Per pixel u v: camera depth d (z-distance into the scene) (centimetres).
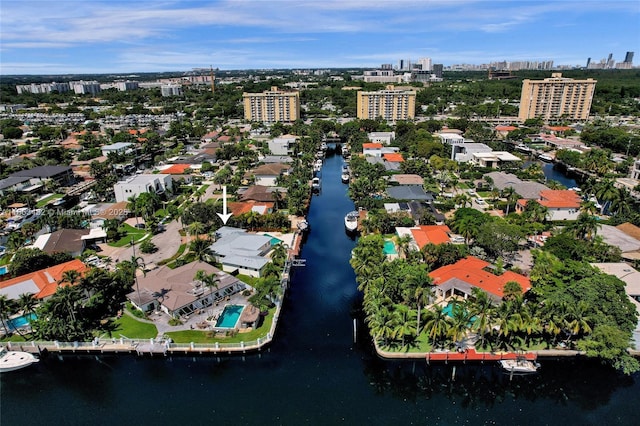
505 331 6975
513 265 10394
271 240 11938
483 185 17038
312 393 7081
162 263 10844
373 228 12294
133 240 12356
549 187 16212
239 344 7750
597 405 6800
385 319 7275
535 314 7256
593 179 15350
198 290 9069
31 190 16725
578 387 7119
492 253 10756
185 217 12719
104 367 7688
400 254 10800
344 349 8031
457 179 17575
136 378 7425
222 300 9194
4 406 6888
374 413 6719
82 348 7775
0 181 16675
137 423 6519
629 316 7194
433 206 14488
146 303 8694
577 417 6606
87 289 8575
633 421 6512
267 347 7988
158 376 7462
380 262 9325
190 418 6594
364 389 7175
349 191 16488
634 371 6969
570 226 11512
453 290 9088
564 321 7031
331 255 11744
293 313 9125
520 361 7331
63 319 7950
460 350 7500
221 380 7362
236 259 10544
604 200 13975
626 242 10812
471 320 7862
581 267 8156
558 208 13488
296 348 8056
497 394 7169
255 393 7075
